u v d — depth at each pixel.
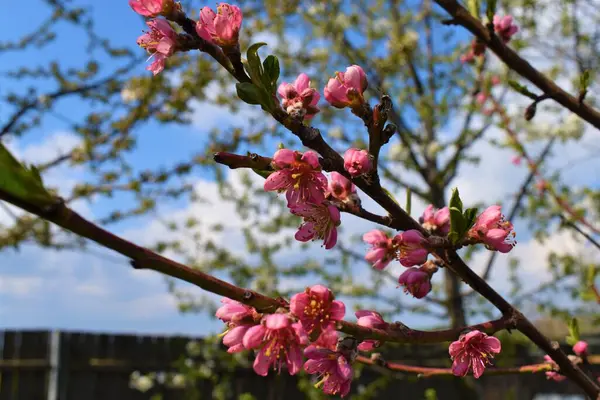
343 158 1.30
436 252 1.43
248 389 8.63
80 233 0.85
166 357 8.60
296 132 1.26
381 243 1.59
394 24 7.89
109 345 8.31
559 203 4.84
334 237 1.39
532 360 9.34
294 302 1.18
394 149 7.41
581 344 2.02
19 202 0.81
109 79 5.76
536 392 9.27
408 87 7.64
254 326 1.21
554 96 2.22
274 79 1.23
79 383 8.02
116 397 8.22
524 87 2.23
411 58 7.59
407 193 1.57
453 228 1.36
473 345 1.44
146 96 5.65
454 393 9.26
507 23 2.63
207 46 1.29
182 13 1.35
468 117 7.28
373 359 1.90
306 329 1.18
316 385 1.31
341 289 7.89
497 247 1.48
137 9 1.35
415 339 1.32
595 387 1.62
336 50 7.70
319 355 1.29
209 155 6.11
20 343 7.86
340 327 1.21
